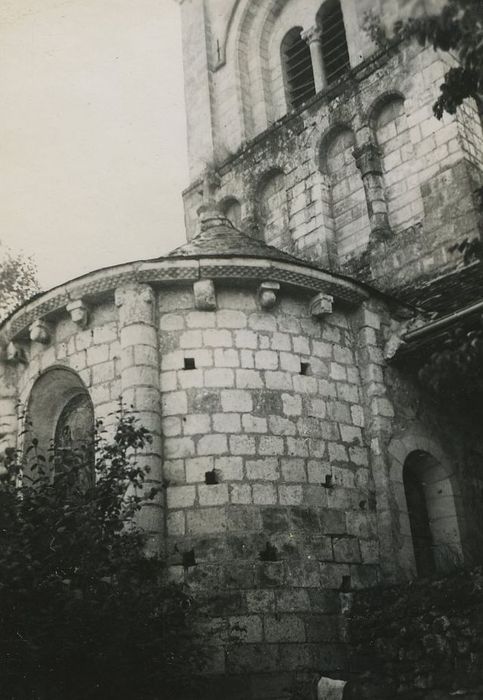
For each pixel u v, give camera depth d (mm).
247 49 24078
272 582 11781
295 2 23422
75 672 9234
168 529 11984
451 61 18422
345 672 11727
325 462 13016
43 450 14188
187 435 12500
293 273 13492
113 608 9078
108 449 10547
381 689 10773
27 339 14602
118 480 10484
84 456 10648
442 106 10617
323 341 13867
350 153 19656
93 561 9383
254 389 12945
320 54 22328
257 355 13195
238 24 24109
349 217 19172
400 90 18781
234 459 12398
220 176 22359
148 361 12750
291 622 11625
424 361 14211
